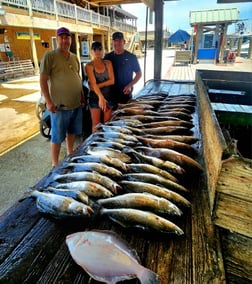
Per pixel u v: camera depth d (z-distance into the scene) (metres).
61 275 0.86
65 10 12.69
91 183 1.32
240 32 16.73
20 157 3.39
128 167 1.53
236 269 0.89
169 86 4.79
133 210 1.12
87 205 1.18
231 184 0.95
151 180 1.39
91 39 16.33
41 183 1.45
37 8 10.55
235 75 4.60
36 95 7.48
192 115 2.63
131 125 2.28
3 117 5.27
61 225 1.11
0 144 3.84
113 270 0.84
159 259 0.92
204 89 2.37
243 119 3.71
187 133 2.13
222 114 3.78
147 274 0.81
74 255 0.90
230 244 0.99
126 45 20.86
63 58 2.57
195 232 1.05
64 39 2.50
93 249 0.90
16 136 4.18
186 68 10.84
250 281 0.84
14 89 8.50
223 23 11.53
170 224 1.04
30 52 14.38
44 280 0.84
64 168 1.57
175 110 2.68
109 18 19.08
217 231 1.06
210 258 0.93
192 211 1.19
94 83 2.95
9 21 8.97
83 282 0.84
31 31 11.43
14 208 1.22
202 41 13.07
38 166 3.13
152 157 1.61
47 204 1.20
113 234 0.98
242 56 17.17
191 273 0.87
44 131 4.19
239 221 0.98
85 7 16.14
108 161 1.59
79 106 2.90
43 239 1.02
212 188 1.15
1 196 2.49
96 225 1.11
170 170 1.50
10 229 1.08
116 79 3.27
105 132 2.10
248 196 0.92
